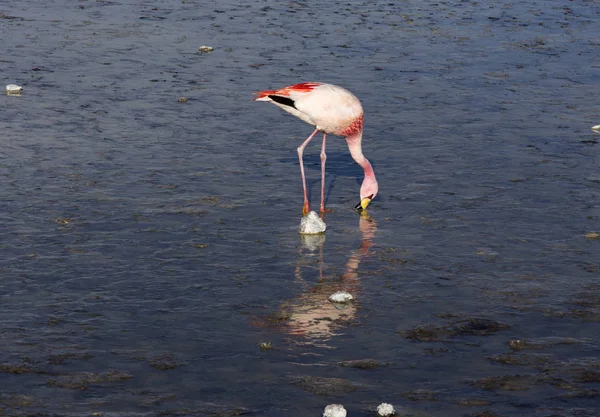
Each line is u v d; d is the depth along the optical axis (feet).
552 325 35.12
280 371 31.32
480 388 30.40
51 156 54.34
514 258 41.73
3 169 51.67
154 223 44.91
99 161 53.78
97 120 62.13
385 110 66.80
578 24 97.40
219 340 33.50
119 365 31.42
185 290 37.70
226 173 52.85
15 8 98.37
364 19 98.43
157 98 67.97
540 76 77.15
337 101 46.47
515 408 29.14
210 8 101.71
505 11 103.71
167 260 40.65
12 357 31.65
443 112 66.54
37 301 36.22
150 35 88.22
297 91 46.83
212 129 61.26
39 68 75.15
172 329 34.27
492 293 37.96
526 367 31.83
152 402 29.09
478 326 34.99
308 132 61.72
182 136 59.41
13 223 44.14
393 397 29.73
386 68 78.74
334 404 28.60
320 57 81.87
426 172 54.03
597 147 58.90
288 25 94.68
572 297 37.60
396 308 36.47
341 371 31.40
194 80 73.31
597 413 28.86
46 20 93.15
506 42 88.99
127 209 46.55
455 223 46.06
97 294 37.04
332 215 47.24
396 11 103.09
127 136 58.85
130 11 98.84
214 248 42.24
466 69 79.00
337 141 60.23
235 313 35.81
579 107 68.33
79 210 46.14
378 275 39.73
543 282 39.11
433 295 37.76
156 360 31.83
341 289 38.27
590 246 43.19
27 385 29.89
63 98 67.10
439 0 109.91
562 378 31.07
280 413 28.68
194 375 30.91
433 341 33.73
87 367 31.22
